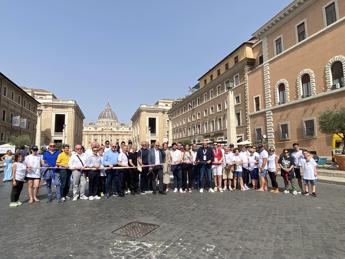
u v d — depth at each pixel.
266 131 31.02
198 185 12.05
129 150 11.13
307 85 25.34
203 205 8.07
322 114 20.38
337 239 4.95
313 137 24.17
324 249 4.48
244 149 12.49
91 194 9.64
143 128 100.19
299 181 10.78
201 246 4.62
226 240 4.91
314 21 24.36
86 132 146.88
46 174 9.37
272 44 30.30
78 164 9.39
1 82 42.88
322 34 23.33
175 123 69.56
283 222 6.09
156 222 6.14
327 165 20.77
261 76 32.06
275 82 29.50
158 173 10.72
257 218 6.46
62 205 8.34
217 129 43.94
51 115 84.19
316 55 23.98
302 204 8.21
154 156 10.67
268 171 11.13
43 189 12.40
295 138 26.42
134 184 10.79
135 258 4.14
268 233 5.30
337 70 22.12
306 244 4.70
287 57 27.64
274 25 29.52
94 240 4.96
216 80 43.47
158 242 4.82
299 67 26.02
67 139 84.81
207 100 48.19
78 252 4.39
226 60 41.41
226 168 11.68
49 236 5.20
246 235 5.18
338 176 15.07
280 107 28.45
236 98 37.94
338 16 21.84
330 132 19.36
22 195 10.60
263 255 4.23
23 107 55.25
